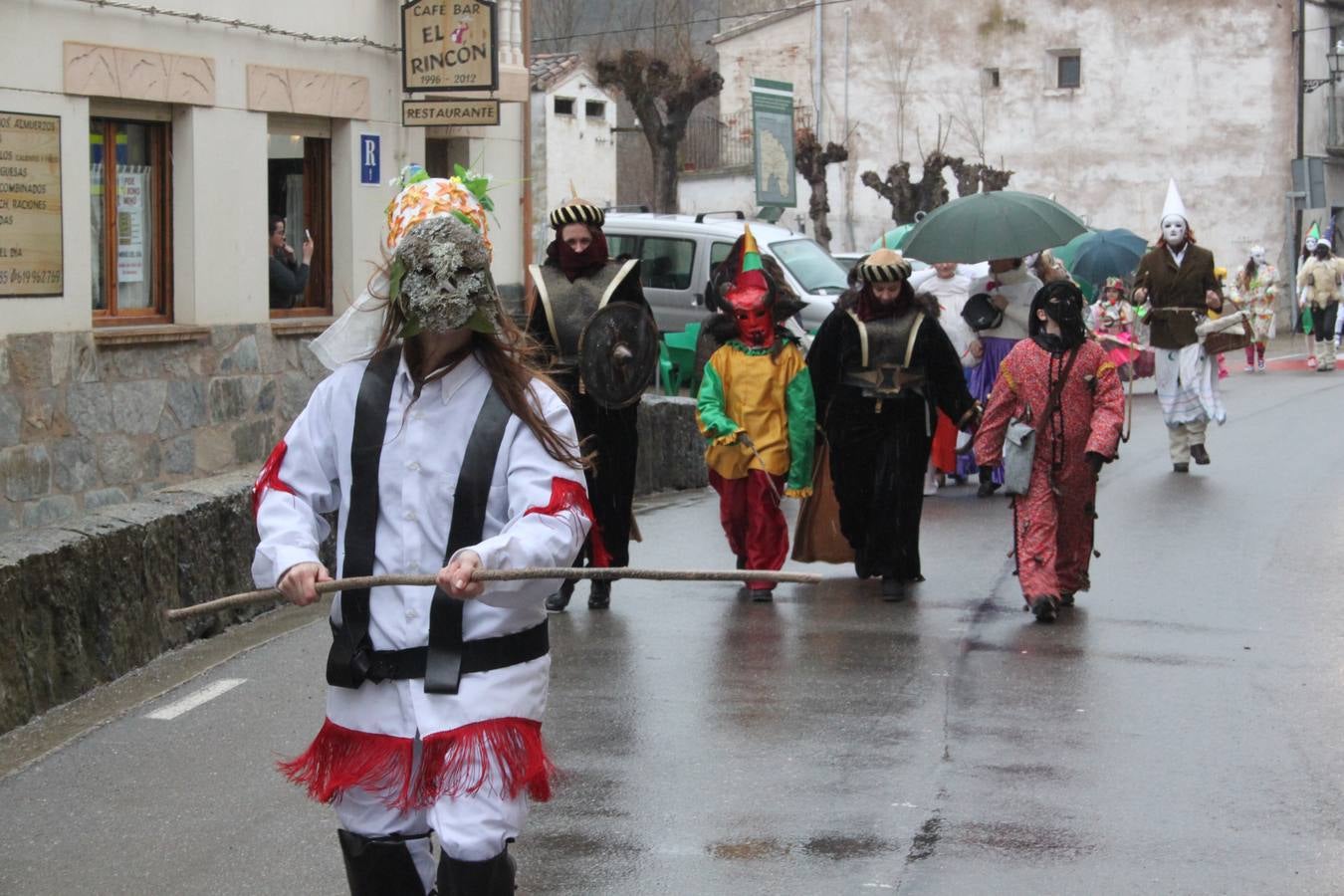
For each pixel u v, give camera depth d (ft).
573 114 121.49
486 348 13.02
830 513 32.60
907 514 31.32
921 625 29.04
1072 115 133.69
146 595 26.63
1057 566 30.04
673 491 47.42
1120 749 21.66
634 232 62.80
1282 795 19.79
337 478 13.26
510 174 60.95
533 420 12.89
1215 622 28.99
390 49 53.42
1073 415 29.27
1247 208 131.13
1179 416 47.96
